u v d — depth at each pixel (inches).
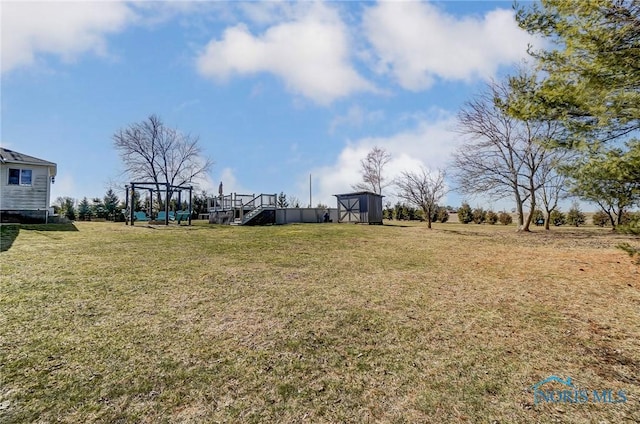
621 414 69.0
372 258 260.5
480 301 149.6
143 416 66.2
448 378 83.0
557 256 281.0
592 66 153.9
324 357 93.6
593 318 128.1
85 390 74.5
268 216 749.9
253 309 133.0
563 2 156.2
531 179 603.2
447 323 121.6
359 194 786.8
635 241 396.8
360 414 68.3
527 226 611.2
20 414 65.6
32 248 267.1
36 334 103.3
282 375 83.4
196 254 260.4
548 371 87.0
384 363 90.6
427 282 184.4
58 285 158.7
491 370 87.4
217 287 164.6
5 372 80.9
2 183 540.4
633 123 164.7
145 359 89.7
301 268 215.5
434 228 687.7
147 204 1088.2
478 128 638.5
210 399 72.6
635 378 83.9
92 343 98.5
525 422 66.5
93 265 206.2
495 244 373.1
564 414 69.1
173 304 136.5
